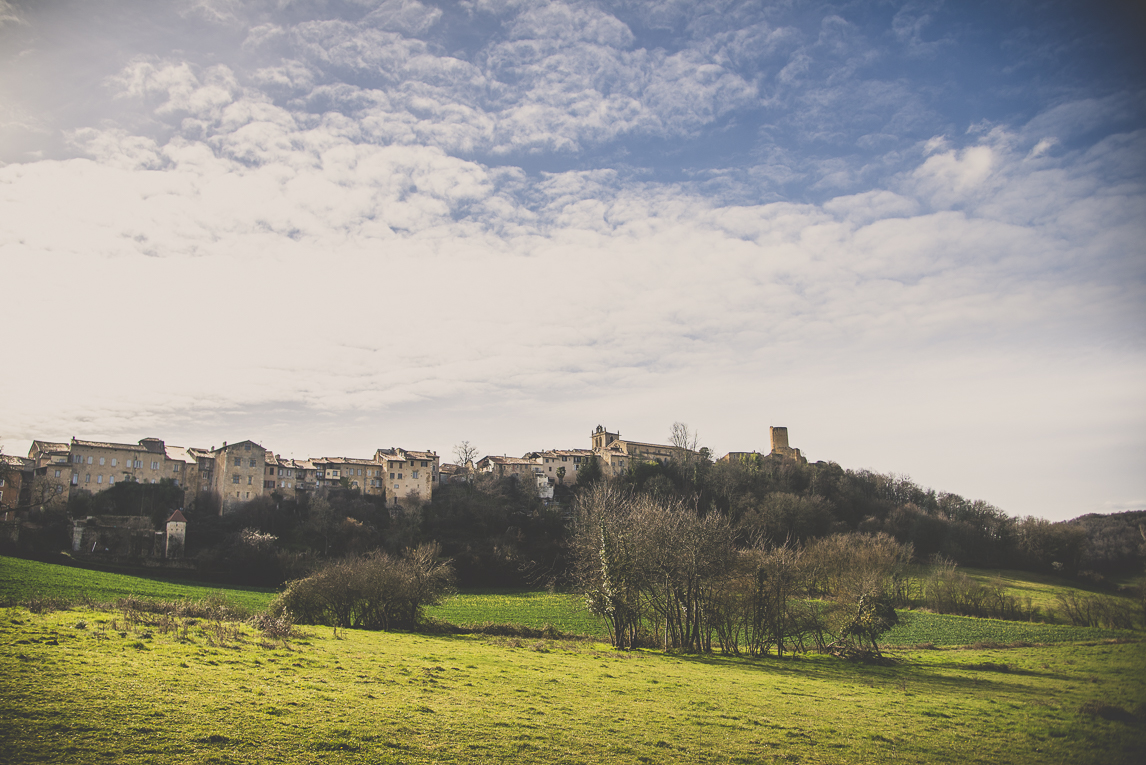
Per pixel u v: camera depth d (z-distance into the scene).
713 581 56.31
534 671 35.12
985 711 32.84
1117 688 40.56
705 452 185.25
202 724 20.08
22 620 31.89
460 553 114.25
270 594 91.19
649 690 32.50
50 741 17.78
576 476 173.12
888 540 111.38
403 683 28.19
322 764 18.27
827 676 42.75
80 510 119.75
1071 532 117.62
